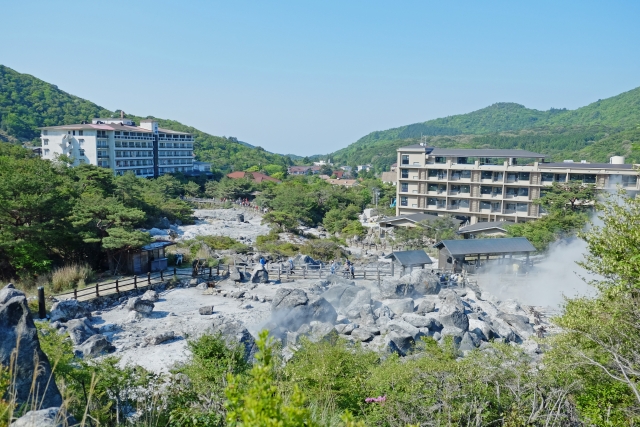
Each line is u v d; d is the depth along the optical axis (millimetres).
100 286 29016
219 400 10070
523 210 65000
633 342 11484
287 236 60062
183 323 24234
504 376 12234
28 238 29516
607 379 11742
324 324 22656
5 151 57719
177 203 69625
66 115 148500
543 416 11281
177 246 42969
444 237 53844
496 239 38719
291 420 4508
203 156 171250
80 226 33000
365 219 82812
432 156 70812
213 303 28359
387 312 26125
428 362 12773
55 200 32031
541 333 24141
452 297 26359
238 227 66500
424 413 11242
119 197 54594
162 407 10477
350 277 35812
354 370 13117
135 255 33531
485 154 67875
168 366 18219
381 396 11445
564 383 12070
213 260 37719
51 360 10445
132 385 11414
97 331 22375
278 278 34812
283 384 10617
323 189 89812
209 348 12297
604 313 12148
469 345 21547
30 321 8984
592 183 56125
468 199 68312
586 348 12141
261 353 4953
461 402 11570
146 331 23016
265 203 84500
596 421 11086
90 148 89812
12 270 29844
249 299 29375
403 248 54500
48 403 8531
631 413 11062
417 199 71750
